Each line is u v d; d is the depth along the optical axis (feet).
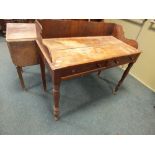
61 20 4.46
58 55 3.78
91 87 6.57
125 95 6.52
